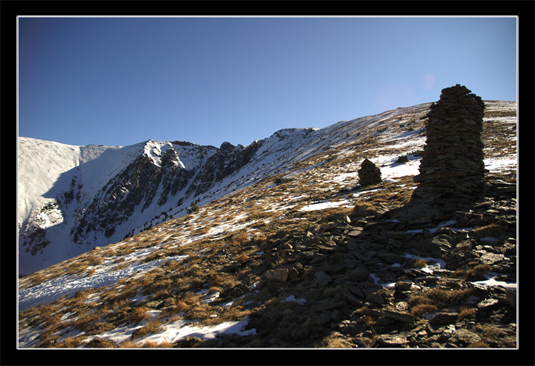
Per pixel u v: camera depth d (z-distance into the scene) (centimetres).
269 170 9350
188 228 2592
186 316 861
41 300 1441
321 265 911
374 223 1103
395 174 2620
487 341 484
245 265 1179
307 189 3016
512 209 929
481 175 1191
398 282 711
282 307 734
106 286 1414
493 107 6400
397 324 580
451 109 1222
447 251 826
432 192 1160
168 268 1405
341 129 12056
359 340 548
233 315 776
